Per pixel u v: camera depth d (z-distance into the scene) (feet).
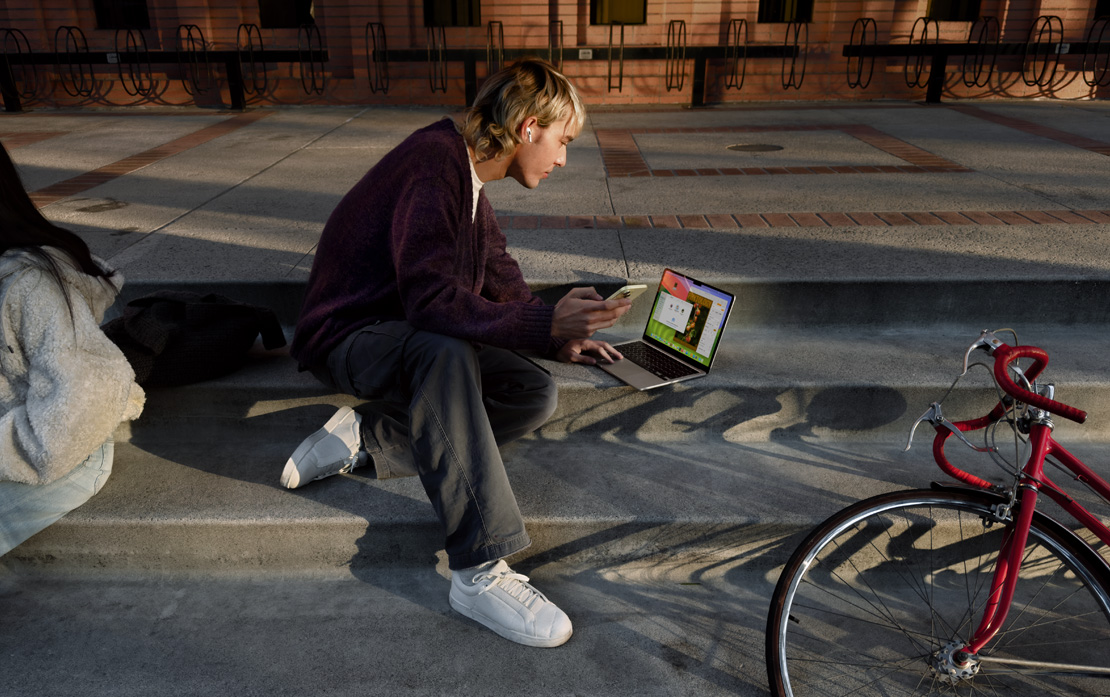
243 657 6.72
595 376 8.89
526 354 9.14
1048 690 6.48
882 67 28.76
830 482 8.06
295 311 10.02
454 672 6.57
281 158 18.12
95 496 7.86
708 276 9.87
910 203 13.24
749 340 9.80
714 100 29.50
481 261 7.45
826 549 7.60
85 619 7.18
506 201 13.93
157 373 8.36
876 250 10.77
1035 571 7.75
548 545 7.70
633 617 7.25
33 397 6.56
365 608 7.32
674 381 8.60
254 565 7.81
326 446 7.81
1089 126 21.65
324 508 7.68
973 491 6.09
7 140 20.76
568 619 6.97
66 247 6.76
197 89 28.86
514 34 27.99
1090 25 27.68
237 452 8.73
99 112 27.66
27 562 7.79
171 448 8.82
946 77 28.96
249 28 28.40
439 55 27.89
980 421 6.01
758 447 8.79
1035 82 28.55
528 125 6.59
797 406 8.72
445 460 6.56
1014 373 5.65
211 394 8.76
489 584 6.92
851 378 8.64
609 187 14.94
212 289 9.85
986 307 9.82
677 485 8.05
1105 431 8.71
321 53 28.48
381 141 20.62
